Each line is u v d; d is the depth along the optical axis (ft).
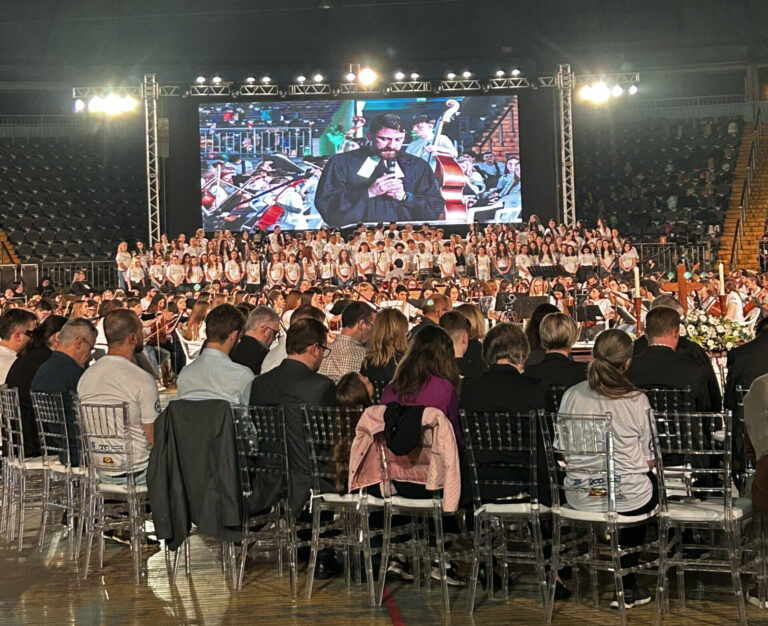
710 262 74.84
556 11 93.97
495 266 67.77
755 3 91.91
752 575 17.39
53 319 23.95
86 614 16.37
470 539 18.30
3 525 23.16
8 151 88.94
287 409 17.21
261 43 94.94
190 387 18.30
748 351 17.70
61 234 84.28
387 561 16.49
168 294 59.72
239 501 17.21
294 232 74.64
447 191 74.69
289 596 17.13
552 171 75.05
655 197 85.46
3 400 21.85
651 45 94.02
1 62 92.84
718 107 90.74
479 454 16.03
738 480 18.04
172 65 94.68
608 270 68.13
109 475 19.07
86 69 94.07
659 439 15.55
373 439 16.12
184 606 16.67
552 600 15.23
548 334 18.12
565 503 15.89
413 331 20.06
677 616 15.38
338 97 74.18
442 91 73.92
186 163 75.66
